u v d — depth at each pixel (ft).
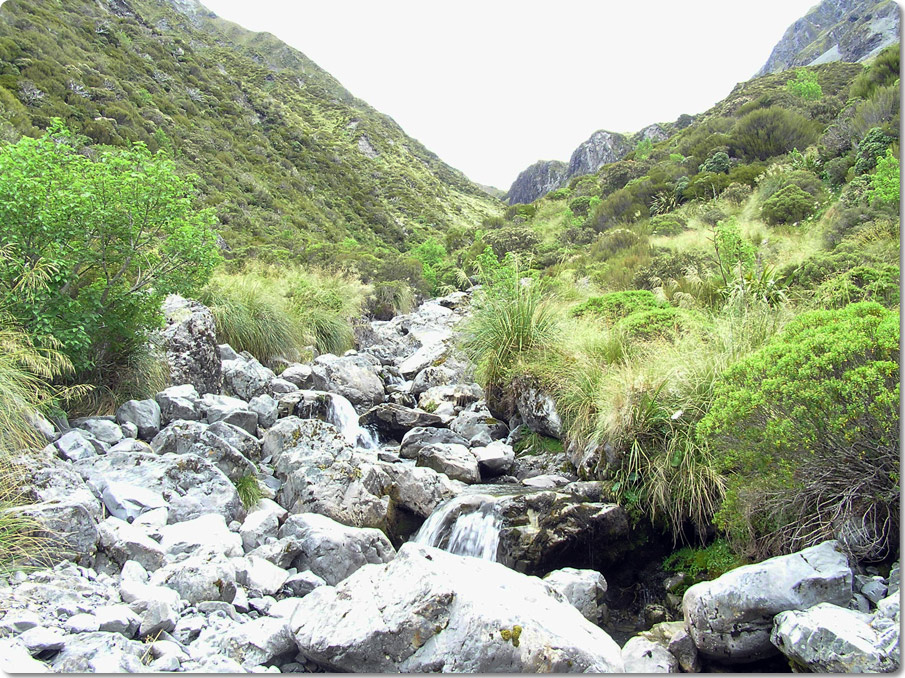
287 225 108.99
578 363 22.29
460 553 16.28
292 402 24.21
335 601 10.47
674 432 16.44
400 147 278.87
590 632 10.11
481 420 25.07
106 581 11.16
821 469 11.64
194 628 10.31
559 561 15.46
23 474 12.82
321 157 171.32
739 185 63.77
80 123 84.28
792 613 10.09
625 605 14.88
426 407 27.81
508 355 26.04
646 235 60.39
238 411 21.07
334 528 14.64
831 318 13.71
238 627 10.40
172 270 20.51
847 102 72.13
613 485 16.93
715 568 14.14
